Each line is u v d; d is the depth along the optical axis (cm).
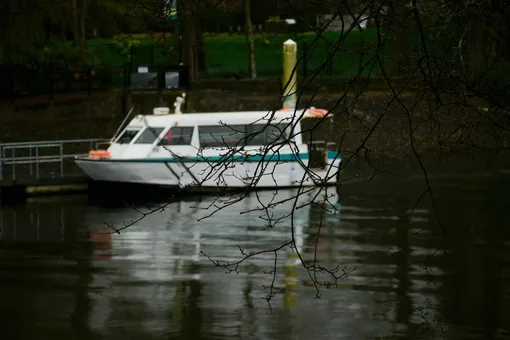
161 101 10538
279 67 12925
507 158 9838
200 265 5447
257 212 7219
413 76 2789
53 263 5516
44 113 10112
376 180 8612
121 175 7969
